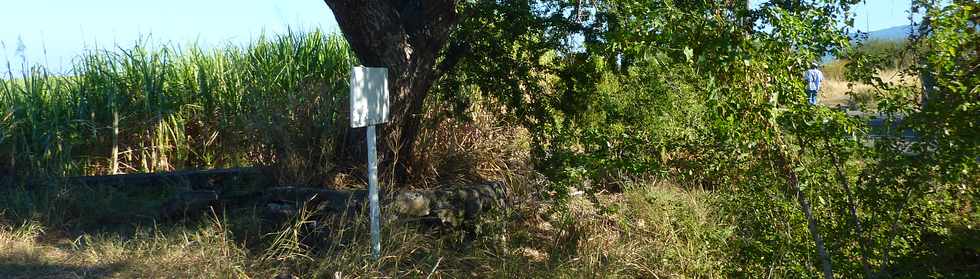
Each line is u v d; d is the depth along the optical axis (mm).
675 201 7305
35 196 7773
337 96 7758
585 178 6309
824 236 4980
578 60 7648
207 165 9273
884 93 4770
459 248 6914
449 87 8188
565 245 6949
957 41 4312
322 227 6742
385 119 6387
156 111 9070
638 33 4531
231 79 9391
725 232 5859
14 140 8383
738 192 5328
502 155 8539
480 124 8711
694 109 6484
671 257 6445
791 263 5168
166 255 6477
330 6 7066
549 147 7793
